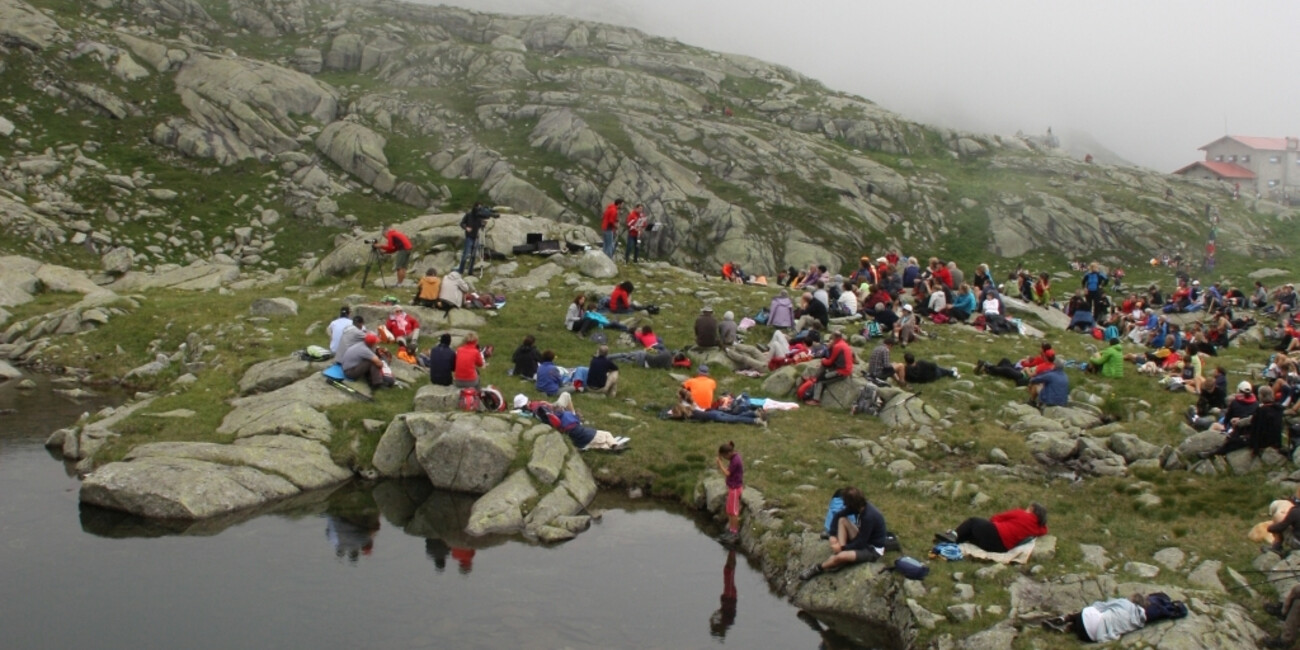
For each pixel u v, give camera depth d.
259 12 97.12
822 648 14.27
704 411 23.89
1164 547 16.17
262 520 18.53
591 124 82.06
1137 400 24.70
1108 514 17.86
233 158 68.62
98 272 48.72
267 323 30.83
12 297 37.72
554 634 14.31
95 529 17.66
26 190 56.91
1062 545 16.17
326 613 14.62
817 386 25.61
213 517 18.48
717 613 15.38
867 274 39.69
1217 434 19.92
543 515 18.72
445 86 91.56
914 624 14.28
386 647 13.59
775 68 114.69
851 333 31.94
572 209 71.69
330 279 38.75
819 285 35.53
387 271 38.53
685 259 68.81
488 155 77.00
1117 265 71.69
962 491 18.81
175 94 72.62
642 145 79.69
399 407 23.22
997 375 27.14
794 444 21.98
